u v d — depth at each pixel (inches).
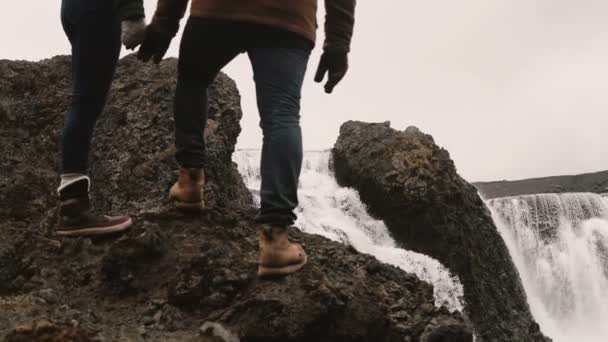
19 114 209.8
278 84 125.7
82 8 131.4
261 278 132.0
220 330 124.9
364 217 538.6
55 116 213.2
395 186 518.9
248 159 561.0
